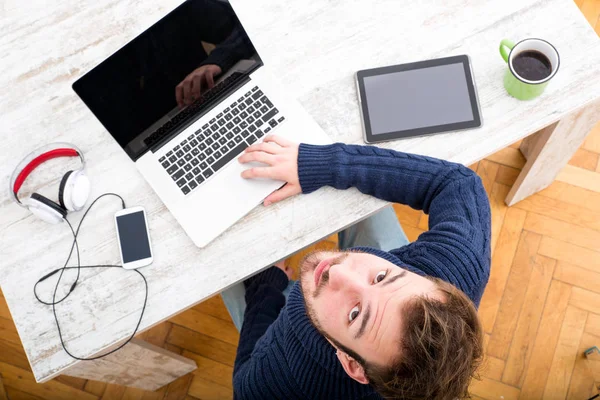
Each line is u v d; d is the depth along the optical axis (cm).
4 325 184
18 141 121
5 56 126
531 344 172
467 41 119
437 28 120
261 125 117
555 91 115
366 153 111
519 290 177
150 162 117
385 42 121
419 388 72
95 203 116
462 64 117
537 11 119
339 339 79
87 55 125
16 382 181
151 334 181
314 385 98
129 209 115
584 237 180
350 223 112
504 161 187
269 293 129
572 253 179
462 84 116
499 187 185
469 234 101
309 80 120
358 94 117
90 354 110
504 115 115
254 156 112
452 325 71
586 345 171
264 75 120
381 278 81
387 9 122
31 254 115
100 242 115
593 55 116
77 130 121
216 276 111
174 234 114
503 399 169
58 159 120
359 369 81
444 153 114
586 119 133
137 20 125
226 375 178
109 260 114
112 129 111
